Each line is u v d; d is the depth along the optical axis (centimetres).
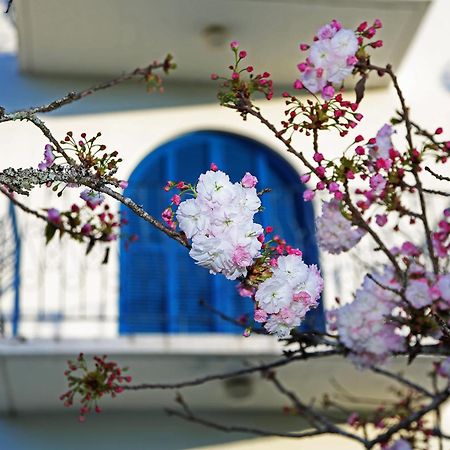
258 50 841
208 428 773
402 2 790
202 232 315
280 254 338
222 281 790
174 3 782
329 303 759
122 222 492
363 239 784
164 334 704
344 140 862
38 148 837
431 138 394
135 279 777
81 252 765
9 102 852
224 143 866
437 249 434
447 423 779
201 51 843
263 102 869
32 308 738
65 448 747
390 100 895
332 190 372
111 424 763
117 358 684
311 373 726
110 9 786
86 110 861
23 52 838
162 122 865
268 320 332
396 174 387
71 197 782
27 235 755
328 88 352
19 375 698
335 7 795
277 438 773
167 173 845
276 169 857
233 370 706
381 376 734
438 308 427
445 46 938
